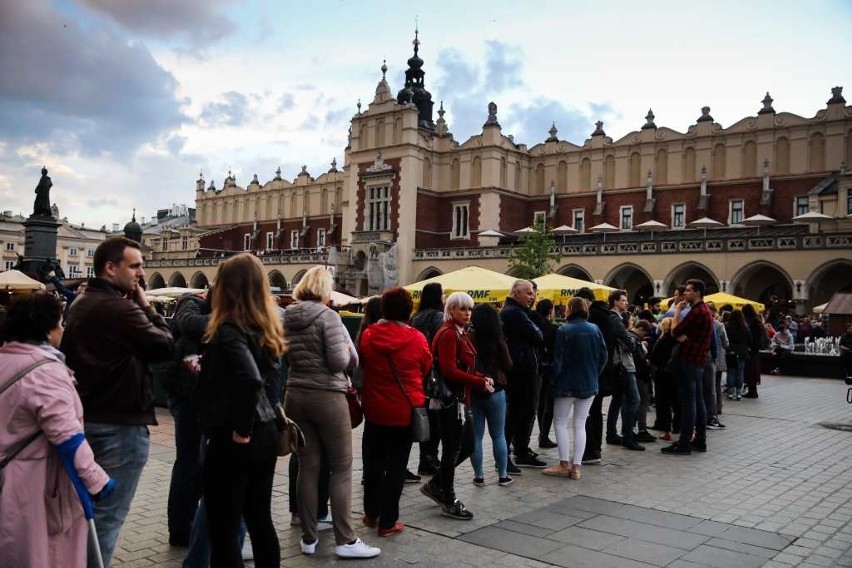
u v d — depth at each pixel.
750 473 10.16
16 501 4.27
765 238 38.47
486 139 56.84
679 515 7.98
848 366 21.58
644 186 53.62
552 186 58.25
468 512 7.77
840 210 41.00
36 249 30.80
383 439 7.21
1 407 4.29
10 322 4.44
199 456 6.74
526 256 44.47
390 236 57.16
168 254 81.38
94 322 5.07
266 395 5.29
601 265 44.25
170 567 6.18
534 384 10.27
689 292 11.55
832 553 6.77
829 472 10.26
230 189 82.62
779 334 27.62
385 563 6.41
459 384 7.92
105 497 4.41
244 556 6.48
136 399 5.18
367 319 9.13
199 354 6.53
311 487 6.62
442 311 9.77
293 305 6.66
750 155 49.25
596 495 8.83
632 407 11.99
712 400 14.23
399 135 57.53
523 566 6.35
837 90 45.75
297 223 75.00
